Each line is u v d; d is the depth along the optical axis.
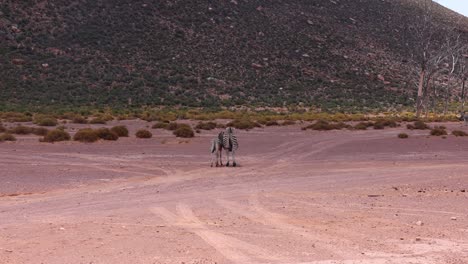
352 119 65.50
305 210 13.71
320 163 25.44
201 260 9.05
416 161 26.61
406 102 96.62
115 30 93.00
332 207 14.20
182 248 9.80
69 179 19.25
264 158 27.44
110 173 20.98
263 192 16.56
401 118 68.50
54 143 32.62
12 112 60.97
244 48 99.62
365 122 57.88
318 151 31.19
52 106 71.50
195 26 100.44
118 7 97.69
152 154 28.08
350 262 9.07
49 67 81.44
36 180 18.88
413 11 128.38
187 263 8.88
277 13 111.31
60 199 15.05
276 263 8.95
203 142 34.72
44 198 15.23
